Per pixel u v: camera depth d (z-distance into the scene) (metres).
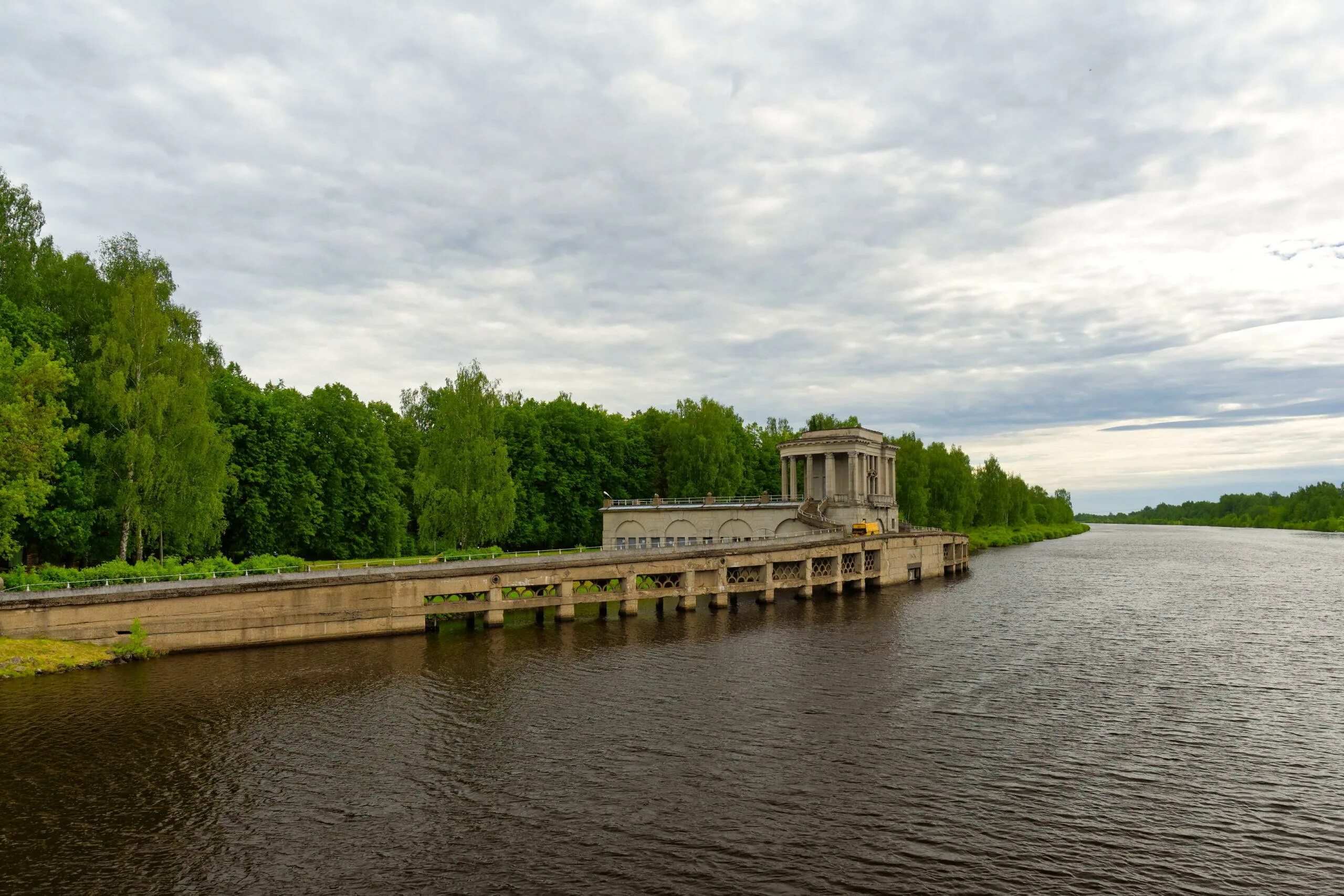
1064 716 36.41
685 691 40.19
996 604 73.25
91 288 64.31
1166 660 48.31
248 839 23.94
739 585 71.12
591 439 111.06
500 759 30.45
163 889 21.14
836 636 56.09
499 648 50.81
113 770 29.19
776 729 34.19
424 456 79.88
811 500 101.62
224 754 30.83
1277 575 102.19
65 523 55.97
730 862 22.58
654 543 98.94
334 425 84.50
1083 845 23.84
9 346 50.56
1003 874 22.02
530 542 103.56
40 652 42.97
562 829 24.64
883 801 26.80
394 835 24.20
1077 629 59.47
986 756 31.16
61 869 22.14
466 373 80.62
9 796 26.92
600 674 43.78
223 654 47.78
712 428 118.06
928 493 144.38
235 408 75.62
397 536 90.12
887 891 21.12
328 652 48.75
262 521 74.62
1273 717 36.66
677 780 28.47
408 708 37.00
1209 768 30.14
